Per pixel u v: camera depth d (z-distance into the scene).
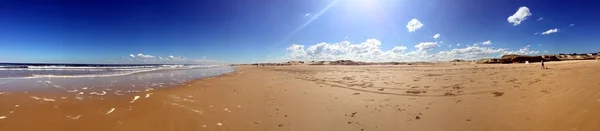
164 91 11.66
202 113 7.58
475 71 22.12
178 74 25.27
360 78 17.95
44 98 9.01
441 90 10.84
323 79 18.20
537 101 7.53
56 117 6.80
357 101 9.13
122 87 12.78
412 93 10.46
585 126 5.21
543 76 13.84
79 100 8.91
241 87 13.55
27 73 21.05
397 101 8.92
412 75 19.64
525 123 5.80
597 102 6.60
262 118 7.11
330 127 6.29
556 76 13.18
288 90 12.27
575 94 7.80
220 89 12.69
